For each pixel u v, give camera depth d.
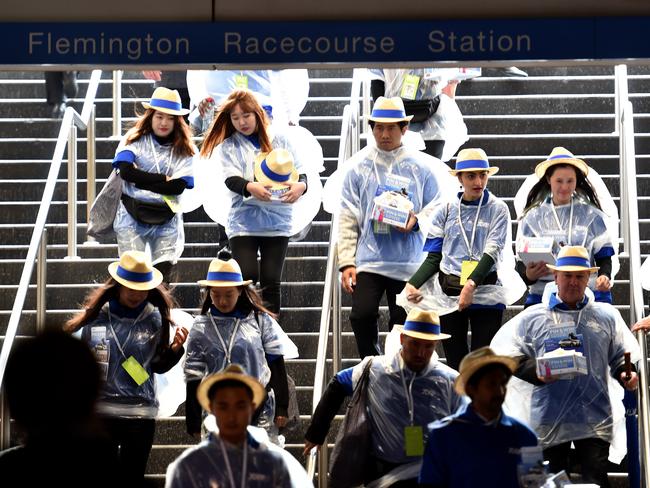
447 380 12.64
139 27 11.78
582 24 11.65
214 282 13.69
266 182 15.66
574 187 14.98
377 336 15.36
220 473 9.71
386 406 12.57
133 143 16.11
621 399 14.21
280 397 13.95
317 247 18.09
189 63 11.77
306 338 17.00
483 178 14.75
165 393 14.37
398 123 15.56
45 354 6.27
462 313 14.67
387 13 11.74
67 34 11.78
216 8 11.78
